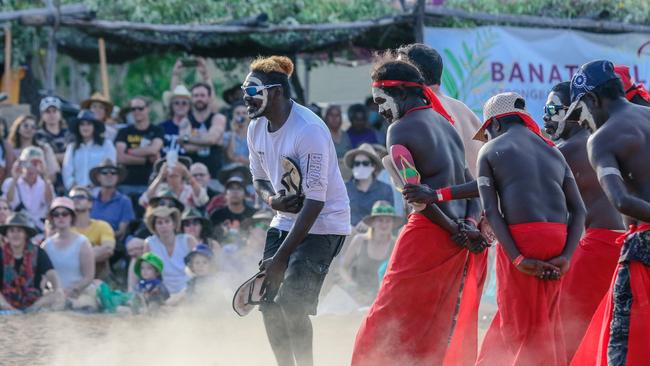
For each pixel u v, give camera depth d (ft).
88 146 52.31
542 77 53.06
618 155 21.21
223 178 52.80
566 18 53.83
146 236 48.55
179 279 46.11
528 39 53.06
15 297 44.57
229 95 63.52
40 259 45.24
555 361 22.54
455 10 52.24
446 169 24.23
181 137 54.19
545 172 23.08
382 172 50.65
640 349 20.99
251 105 25.25
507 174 22.90
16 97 63.05
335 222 25.67
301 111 25.39
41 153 50.80
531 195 22.72
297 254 25.49
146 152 53.31
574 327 25.93
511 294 22.84
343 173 53.11
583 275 25.93
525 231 22.54
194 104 54.85
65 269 45.68
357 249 45.83
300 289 25.23
